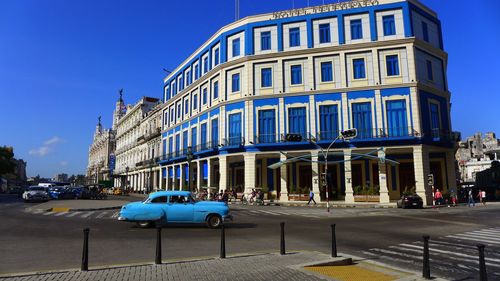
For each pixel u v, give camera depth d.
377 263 8.70
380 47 35.91
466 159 91.44
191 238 12.59
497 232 14.35
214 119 43.56
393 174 36.75
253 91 39.16
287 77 38.47
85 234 7.50
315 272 7.30
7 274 7.07
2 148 82.19
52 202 32.31
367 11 36.91
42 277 6.77
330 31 37.84
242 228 15.62
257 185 40.34
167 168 57.69
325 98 36.84
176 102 56.41
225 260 8.41
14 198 48.38
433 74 37.28
